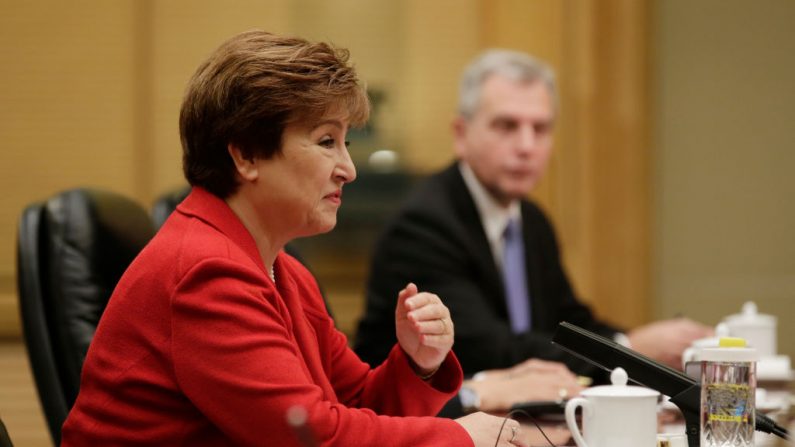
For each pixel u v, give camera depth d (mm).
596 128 13023
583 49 12930
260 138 4098
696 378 4590
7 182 12734
